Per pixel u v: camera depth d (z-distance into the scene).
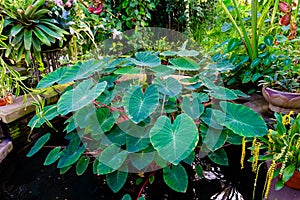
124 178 1.22
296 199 1.01
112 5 2.63
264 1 1.74
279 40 1.57
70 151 1.40
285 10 1.41
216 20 2.76
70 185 1.41
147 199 1.29
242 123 1.18
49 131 1.81
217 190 1.31
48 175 1.48
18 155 1.60
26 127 1.65
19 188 1.39
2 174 1.47
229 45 1.80
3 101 1.58
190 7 2.99
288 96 1.35
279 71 1.48
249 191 1.27
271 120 1.41
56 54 2.04
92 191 1.36
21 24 1.52
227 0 2.00
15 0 1.49
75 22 1.84
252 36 1.68
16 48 1.50
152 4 2.70
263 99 1.69
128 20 2.70
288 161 1.00
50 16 1.62
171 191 1.32
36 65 1.85
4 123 1.54
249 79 1.67
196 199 1.27
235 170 1.40
